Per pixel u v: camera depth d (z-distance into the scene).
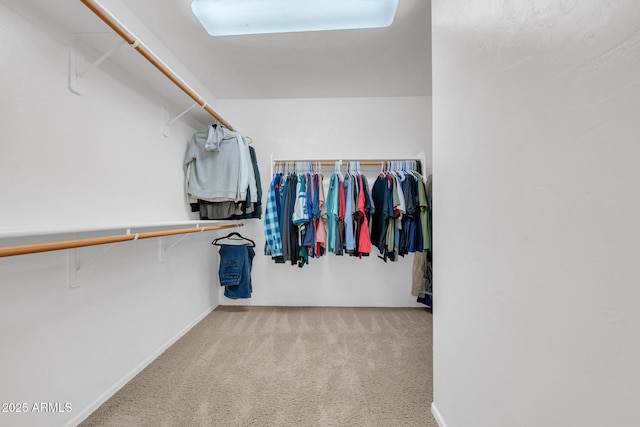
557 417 0.56
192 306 2.26
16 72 0.98
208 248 2.57
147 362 1.67
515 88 0.68
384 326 2.26
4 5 0.95
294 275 2.79
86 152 1.27
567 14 0.53
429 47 1.95
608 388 0.46
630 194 0.42
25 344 1.00
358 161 2.53
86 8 1.04
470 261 0.90
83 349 1.24
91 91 1.30
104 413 1.26
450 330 1.06
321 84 2.52
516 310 0.68
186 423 1.21
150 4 1.54
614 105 0.44
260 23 1.68
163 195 1.88
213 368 1.63
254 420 1.22
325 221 2.48
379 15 1.61
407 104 2.78
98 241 1.03
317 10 1.57
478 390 0.86
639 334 0.41
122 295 1.48
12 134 0.97
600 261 0.47
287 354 1.79
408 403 1.34
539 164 0.60
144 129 1.69
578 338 0.51
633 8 0.42
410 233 2.37
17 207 0.99
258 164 2.81
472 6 0.88
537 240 0.61
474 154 0.88
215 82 2.47
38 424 1.04
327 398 1.37
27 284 1.01
